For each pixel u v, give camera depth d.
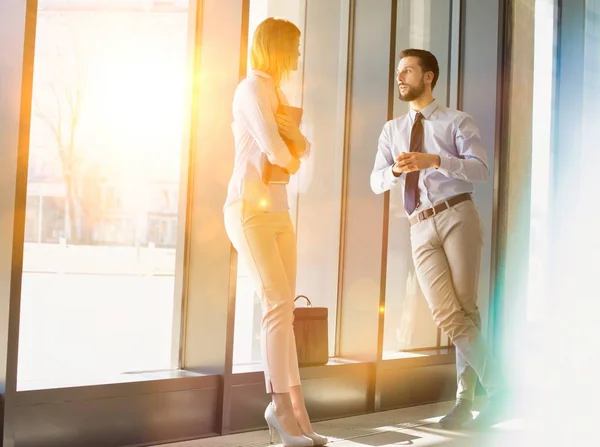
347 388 4.12
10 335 2.64
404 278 4.94
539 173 5.95
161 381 3.21
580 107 6.27
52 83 3.06
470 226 3.78
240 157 3.16
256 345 3.96
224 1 3.51
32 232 2.99
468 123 3.81
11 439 2.66
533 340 5.71
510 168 5.33
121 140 3.29
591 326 6.15
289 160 3.08
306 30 4.18
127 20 3.31
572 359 5.91
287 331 3.18
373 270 4.27
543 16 6.04
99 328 3.22
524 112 5.51
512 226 5.38
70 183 3.12
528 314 5.86
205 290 3.51
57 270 3.07
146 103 3.38
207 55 3.56
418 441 3.52
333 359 4.27
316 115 4.23
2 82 2.70
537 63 5.93
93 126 3.19
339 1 4.35
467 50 5.30
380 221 4.24
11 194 2.62
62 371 3.09
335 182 4.35
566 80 6.23
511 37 5.29
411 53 3.88
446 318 3.82
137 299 3.36
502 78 5.21
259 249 3.12
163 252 3.46
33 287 2.99
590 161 6.35
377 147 4.29
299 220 4.15
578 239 6.22
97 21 3.20
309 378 3.90
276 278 3.14
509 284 5.33
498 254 5.22
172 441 3.24
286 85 4.08
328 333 4.25
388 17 4.27
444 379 4.80
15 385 2.67
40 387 2.82
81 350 3.15
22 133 2.62
